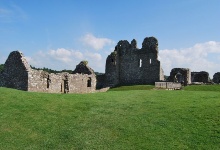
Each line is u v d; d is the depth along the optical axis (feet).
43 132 60.44
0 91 84.94
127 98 94.17
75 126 64.64
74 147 54.80
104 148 54.54
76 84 152.25
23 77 117.70
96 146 55.31
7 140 55.52
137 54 235.40
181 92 111.75
